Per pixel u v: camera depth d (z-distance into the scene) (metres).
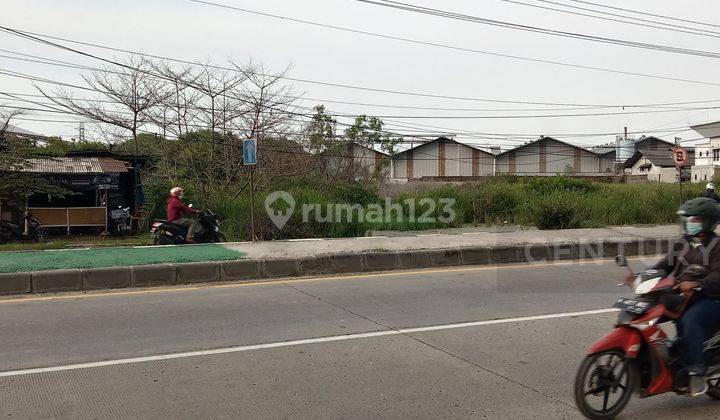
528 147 65.06
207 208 16.72
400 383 5.07
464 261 11.71
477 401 4.69
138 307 7.82
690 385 4.34
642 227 16.72
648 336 4.28
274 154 20.78
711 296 4.31
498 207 20.08
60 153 22.75
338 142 25.83
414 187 21.59
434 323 7.05
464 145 63.72
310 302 8.18
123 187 24.36
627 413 4.55
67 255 10.34
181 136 21.09
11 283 8.62
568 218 16.94
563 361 5.68
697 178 48.06
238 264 9.95
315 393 4.83
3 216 20.27
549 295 8.68
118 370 5.36
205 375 5.23
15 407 4.50
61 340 6.28
